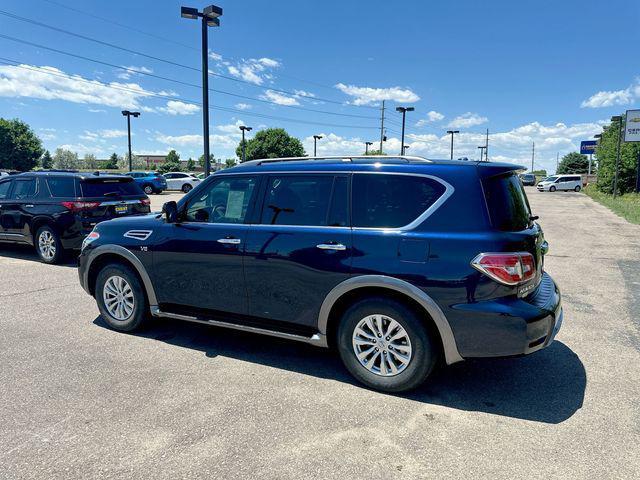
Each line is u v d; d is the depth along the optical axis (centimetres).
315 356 423
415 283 326
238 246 397
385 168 357
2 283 697
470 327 315
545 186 4625
